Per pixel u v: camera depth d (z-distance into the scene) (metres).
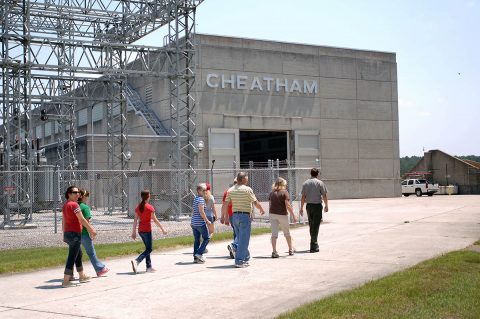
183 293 10.38
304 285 10.75
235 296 9.98
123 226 26.52
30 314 9.05
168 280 11.80
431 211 31.42
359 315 7.83
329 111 56.72
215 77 51.09
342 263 13.23
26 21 30.36
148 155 47.28
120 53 37.81
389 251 15.05
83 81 42.44
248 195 13.38
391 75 60.28
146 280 11.90
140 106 52.91
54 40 31.08
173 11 34.62
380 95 59.56
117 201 46.19
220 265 13.70
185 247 17.89
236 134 51.66
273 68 54.06
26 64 29.84
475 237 17.94
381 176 59.03
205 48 50.78
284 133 55.72
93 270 13.70
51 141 61.06
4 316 8.95
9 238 22.25
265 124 53.28
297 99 55.16
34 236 22.77
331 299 8.95
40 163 39.47
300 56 55.50
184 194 33.44
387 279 10.41
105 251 16.72
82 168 46.47
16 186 28.97
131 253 16.56
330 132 56.62
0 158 34.66
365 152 58.34
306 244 17.30
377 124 59.19
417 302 8.48
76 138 47.16
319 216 15.33
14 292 11.06
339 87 57.38
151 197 33.25
